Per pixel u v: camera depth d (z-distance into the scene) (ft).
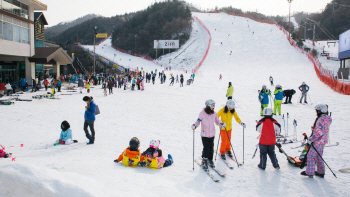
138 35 360.89
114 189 13.17
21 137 28.91
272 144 18.90
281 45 222.28
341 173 18.45
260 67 169.78
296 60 178.60
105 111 48.57
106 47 376.68
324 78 96.89
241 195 15.03
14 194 12.12
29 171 13.06
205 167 18.86
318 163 17.87
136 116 43.70
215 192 15.25
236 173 18.51
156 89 90.99
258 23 319.88
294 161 19.99
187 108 51.98
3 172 12.73
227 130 22.15
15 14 87.86
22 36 92.84
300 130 32.09
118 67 226.17
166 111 48.60
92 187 12.72
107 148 24.48
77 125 36.29
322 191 15.72
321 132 17.06
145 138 28.99
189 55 258.16
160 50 299.38
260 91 42.68
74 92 83.71
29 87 91.86
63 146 25.11
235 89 84.64
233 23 332.60
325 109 17.48
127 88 97.14
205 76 146.10
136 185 14.15
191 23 353.10
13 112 44.96
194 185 16.02
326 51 214.07
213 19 371.97
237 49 229.45
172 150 24.22
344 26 366.84
